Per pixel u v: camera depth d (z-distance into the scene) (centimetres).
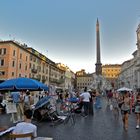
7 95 2567
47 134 990
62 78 10519
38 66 6875
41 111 1398
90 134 1008
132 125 1318
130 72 10312
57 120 1395
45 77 7625
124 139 912
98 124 1327
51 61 8806
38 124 1288
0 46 5175
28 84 1362
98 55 5934
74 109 1836
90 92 1920
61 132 1045
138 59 8281
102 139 906
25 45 6531
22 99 1523
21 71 5656
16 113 1412
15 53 5344
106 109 2459
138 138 934
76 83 15800
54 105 1528
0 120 1451
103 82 5653
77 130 1105
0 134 595
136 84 8775
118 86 13362
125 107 1156
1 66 5109
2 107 1977
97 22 6053
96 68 5881
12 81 1384
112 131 1094
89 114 1809
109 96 2898
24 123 548
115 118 1634
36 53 6850
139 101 1239
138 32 8069
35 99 2408
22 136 528
